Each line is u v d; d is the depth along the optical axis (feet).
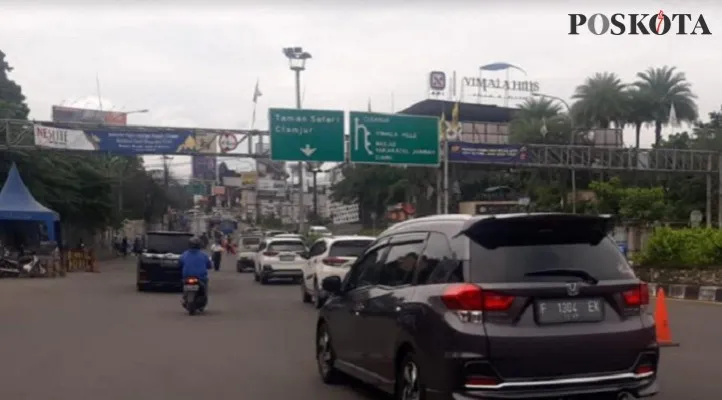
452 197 166.50
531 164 133.59
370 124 114.73
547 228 21.31
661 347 39.91
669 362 35.42
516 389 19.86
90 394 29.27
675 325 49.37
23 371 34.17
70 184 143.02
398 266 24.75
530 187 191.93
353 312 27.35
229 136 115.55
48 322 53.47
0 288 84.64
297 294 80.07
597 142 200.75
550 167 135.95
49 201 137.49
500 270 20.51
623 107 200.54
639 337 21.01
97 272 124.26
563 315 20.42
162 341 43.86
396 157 115.96
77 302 69.05
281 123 112.37
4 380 32.04
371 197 246.06
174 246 82.17
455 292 20.36
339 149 114.21
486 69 259.39
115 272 124.57
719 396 28.19
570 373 20.26
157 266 80.28
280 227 385.50
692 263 78.28
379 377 24.85
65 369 34.63
